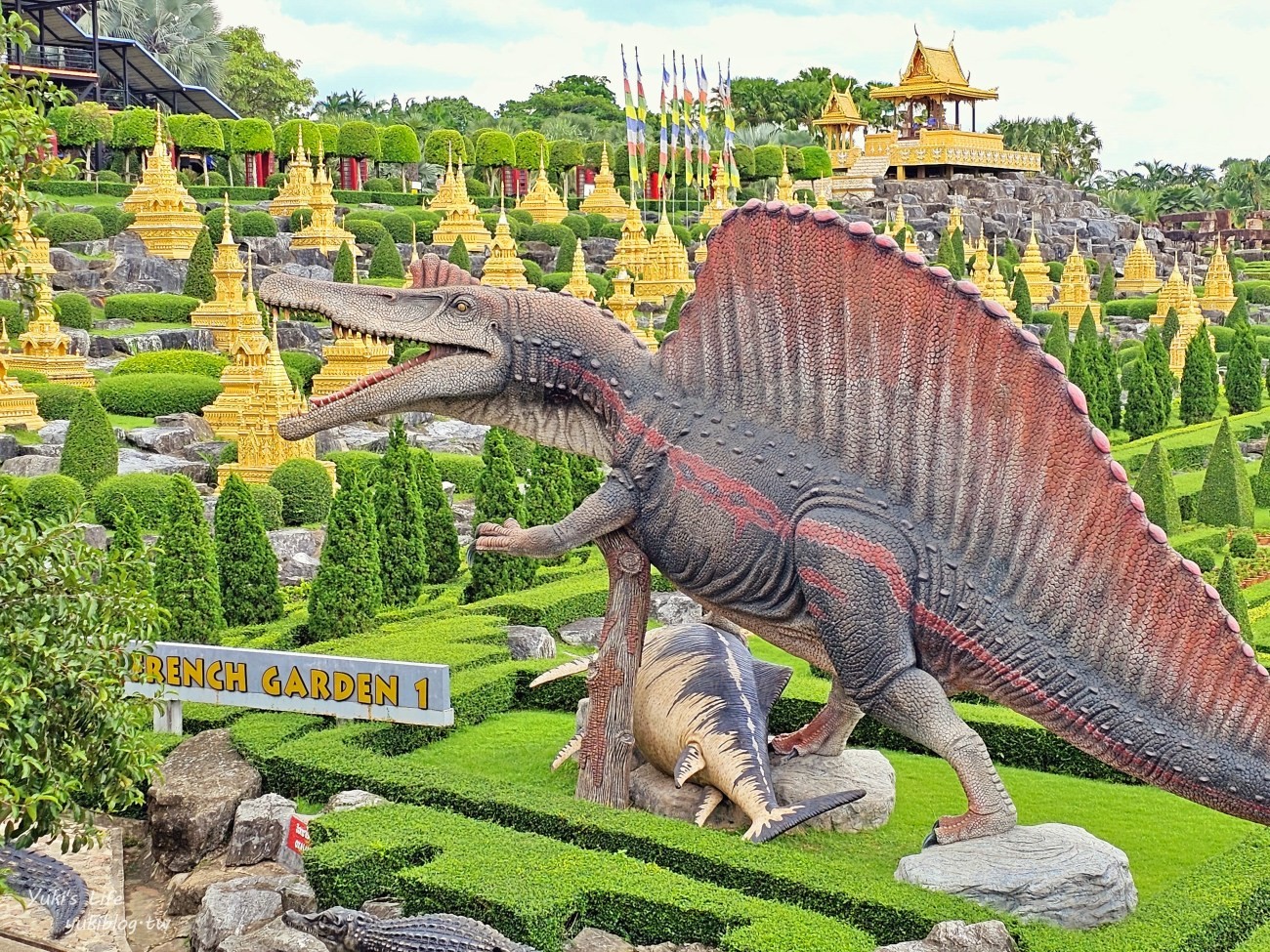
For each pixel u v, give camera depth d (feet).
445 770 44.37
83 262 153.89
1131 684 36.83
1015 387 36.96
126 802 36.65
